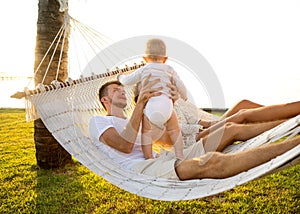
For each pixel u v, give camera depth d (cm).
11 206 406
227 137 293
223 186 226
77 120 323
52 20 498
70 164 564
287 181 474
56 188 463
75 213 390
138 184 267
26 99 298
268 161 236
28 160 610
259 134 289
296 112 291
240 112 310
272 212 383
